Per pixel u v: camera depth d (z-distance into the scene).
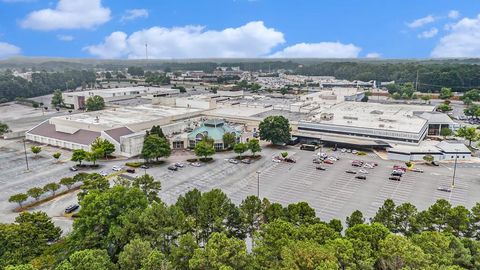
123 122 144.25
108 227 54.62
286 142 138.50
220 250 44.28
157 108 184.75
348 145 138.00
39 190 83.06
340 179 101.44
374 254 46.12
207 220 58.56
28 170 108.94
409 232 56.97
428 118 159.38
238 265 43.19
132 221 53.31
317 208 81.56
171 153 129.38
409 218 57.38
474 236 57.94
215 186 95.94
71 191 91.19
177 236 53.56
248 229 61.47
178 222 53.94
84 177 91.06
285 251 42.44
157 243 50.81
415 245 45.62
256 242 49.75
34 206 82.12
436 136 155.88
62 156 124.38
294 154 128.38
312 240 46.84
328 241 46.31
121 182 76.25
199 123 159.25
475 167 112.88
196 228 57.19
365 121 150.38
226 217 60.00
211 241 45.72
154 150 114.44
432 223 57.88
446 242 46.81
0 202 84.44
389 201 59.94
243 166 114.12
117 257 51.62
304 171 108.94
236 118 166.88
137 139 125.38
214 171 109.00
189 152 131.38
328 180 100.69
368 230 50.66
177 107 189.50
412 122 147.88
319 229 50.88
